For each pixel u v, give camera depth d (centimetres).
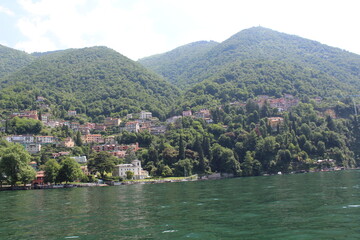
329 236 3644
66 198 9112
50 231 4403
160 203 6962
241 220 4659
